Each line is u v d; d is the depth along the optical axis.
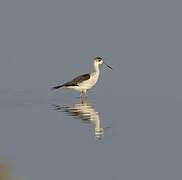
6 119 22.95
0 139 19.34
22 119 22.92
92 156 17.00
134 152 17.39
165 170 15.41
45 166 15.88
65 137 19.53
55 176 14.91
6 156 16.95
